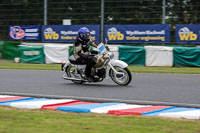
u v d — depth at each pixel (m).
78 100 12.16
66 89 14.55
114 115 9.59
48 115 9.45
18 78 18.27
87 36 15.08
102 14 29.42
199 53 24.75
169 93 13.47
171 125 8.23
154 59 25.86
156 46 25.89
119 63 14.94
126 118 9.12
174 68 24.34
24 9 32.53
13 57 31.44
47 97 12.69
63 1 31.48
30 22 32.50
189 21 27.69
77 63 15.45
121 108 10.45
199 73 20.70
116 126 8.10
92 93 13.51
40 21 32.34
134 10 29.05
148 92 13.71
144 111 9.95
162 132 7.54
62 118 9.09
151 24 27.72
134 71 21.97
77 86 15.41
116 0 29.34
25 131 7.52
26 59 29.25
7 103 11.23
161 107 10.61
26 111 10.28
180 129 7.84
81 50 15.51
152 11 28.56
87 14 30.58
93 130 7.70
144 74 20.17
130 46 26.55
